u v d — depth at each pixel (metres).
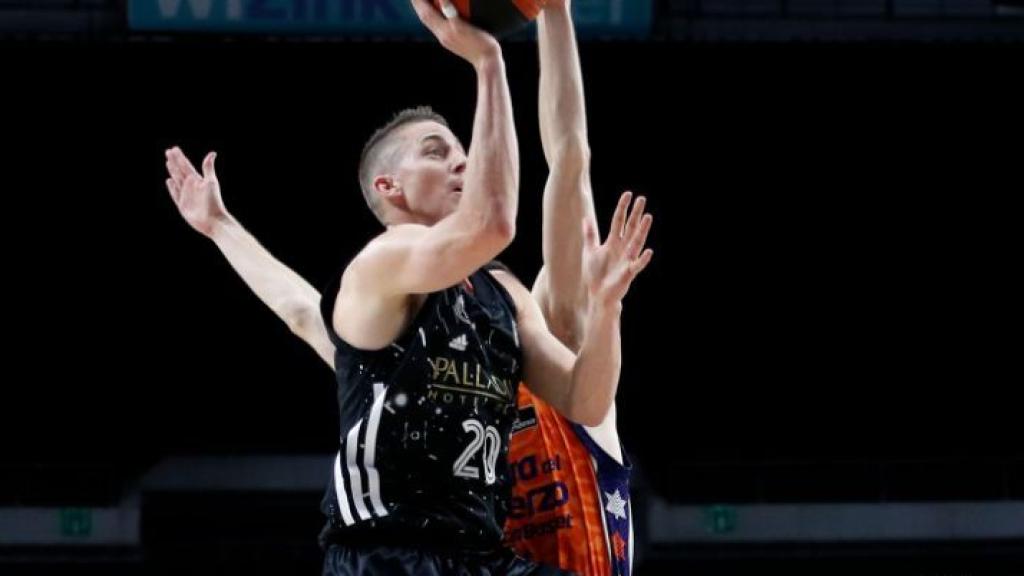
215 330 22.78
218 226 5.93
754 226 21.81
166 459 22.98
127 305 22.41
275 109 19.55
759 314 22.98
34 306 22.19
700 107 19.97
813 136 20.47
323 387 23.22
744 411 23.62
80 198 20.91
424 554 4.66
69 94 19.38
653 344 23.30
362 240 21.11
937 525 22.83
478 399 4.82
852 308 22.98
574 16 18.86
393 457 4.69
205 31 18.59
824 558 22.66
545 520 5.39
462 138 19.69
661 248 22.08
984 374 23.42
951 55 19.55
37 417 22.78
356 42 18.75
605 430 5.60
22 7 19.33
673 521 22.72
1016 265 22.47
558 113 5.75
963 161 21.00
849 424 23.70
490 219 4.38
